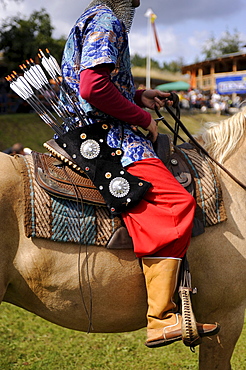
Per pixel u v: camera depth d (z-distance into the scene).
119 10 2.20
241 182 2.41
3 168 2.10
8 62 19.16
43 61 2.18
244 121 2.53
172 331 2.10
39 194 2.08
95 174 2.08
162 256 2.10
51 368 3.45
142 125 2.13
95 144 2.10
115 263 2.14
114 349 3.82
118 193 2.06
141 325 2.37
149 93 2.48
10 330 4.15
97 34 1.98
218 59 35.12
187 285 2.12
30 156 2.23
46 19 19.44
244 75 30.86
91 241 2.10
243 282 2.33
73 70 2.12
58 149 2.17
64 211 2.09
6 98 18.41
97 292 2.15
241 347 3.87
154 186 2.09
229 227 2.31
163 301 2.11
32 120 16.53
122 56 2.09
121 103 2.02
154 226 2.06
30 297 2.17
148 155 2.12
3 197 2.03
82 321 2.24
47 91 2.16
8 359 3.56
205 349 2.45
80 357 3.66
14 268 2.08
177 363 3.59
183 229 2.05
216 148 2.50
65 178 2.13
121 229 2.13
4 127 15.28
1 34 18.98
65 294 2.13
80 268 2.10
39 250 2.06
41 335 4.08
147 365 3.54
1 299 2.08
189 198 2.10
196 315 2.42
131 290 2.20
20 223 2.06
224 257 2.29
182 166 2.33
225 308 2.37
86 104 2.10
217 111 22.69
